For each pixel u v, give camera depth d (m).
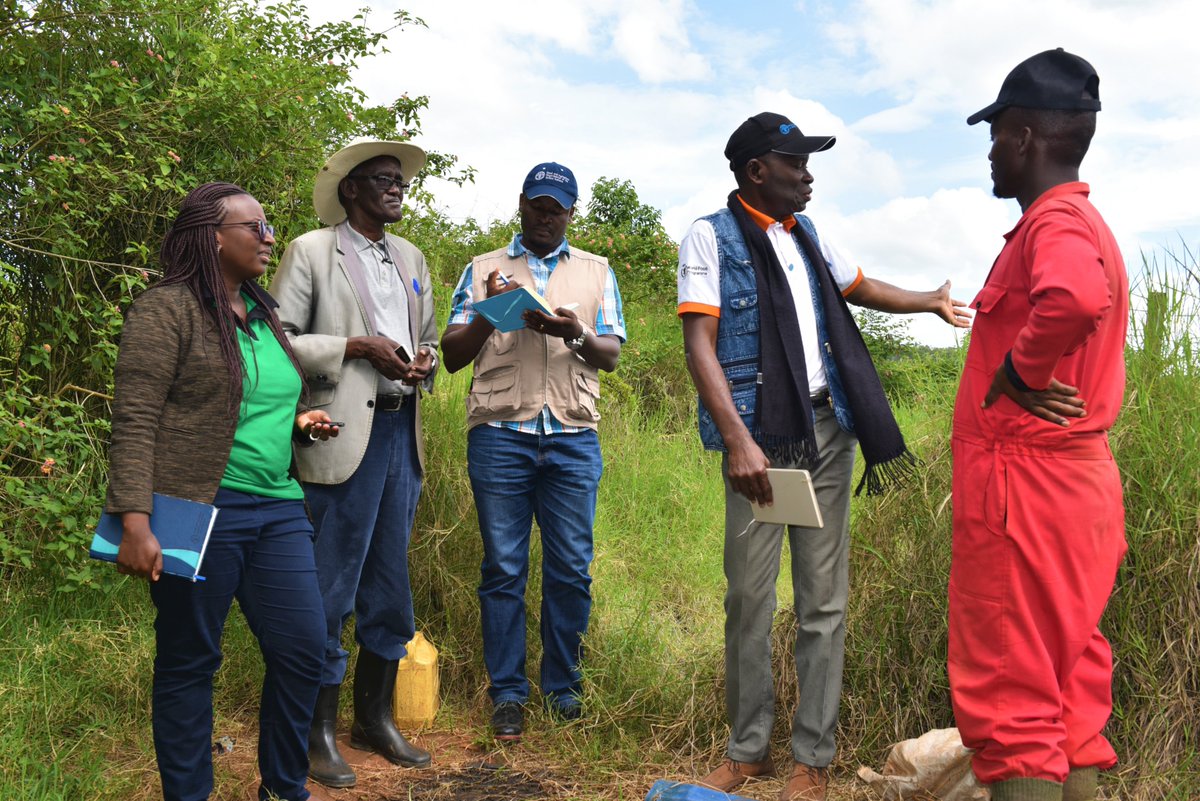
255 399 2.74
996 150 2.63
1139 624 3.20
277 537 2.81
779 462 3.12
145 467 2.49
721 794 3.04
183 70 4.90
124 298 4.42
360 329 3.49
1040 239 2.39
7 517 4.05
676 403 8.69
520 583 3.94
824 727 3.19
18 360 4.58
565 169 3.92
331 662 3.44
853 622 3.71
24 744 3.14
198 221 2.66
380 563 3.60
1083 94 2.50
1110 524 2.49
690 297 3.19
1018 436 2.49
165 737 2.70
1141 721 3.11
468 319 3.90
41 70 4.44
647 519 6.32
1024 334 2.31
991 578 2.51
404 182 3.69
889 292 3.58
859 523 3.88
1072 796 2.54
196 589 2.64
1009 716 2.46
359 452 3.39
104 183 4.50
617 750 3.61
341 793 3.34
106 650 3.76
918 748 3.10
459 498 4.53
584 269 4.01
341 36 6.37
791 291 3.19
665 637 4.39
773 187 3.22
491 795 3.32
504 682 3.87
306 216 5.10
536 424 3.85
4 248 4.40
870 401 3.17
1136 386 3.45
